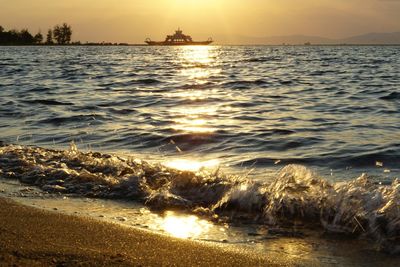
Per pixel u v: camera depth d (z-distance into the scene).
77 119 11.69
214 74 28.80
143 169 6.20
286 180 5.21
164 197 5.21
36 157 6.94
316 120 11.78
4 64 40.81
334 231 4.36
